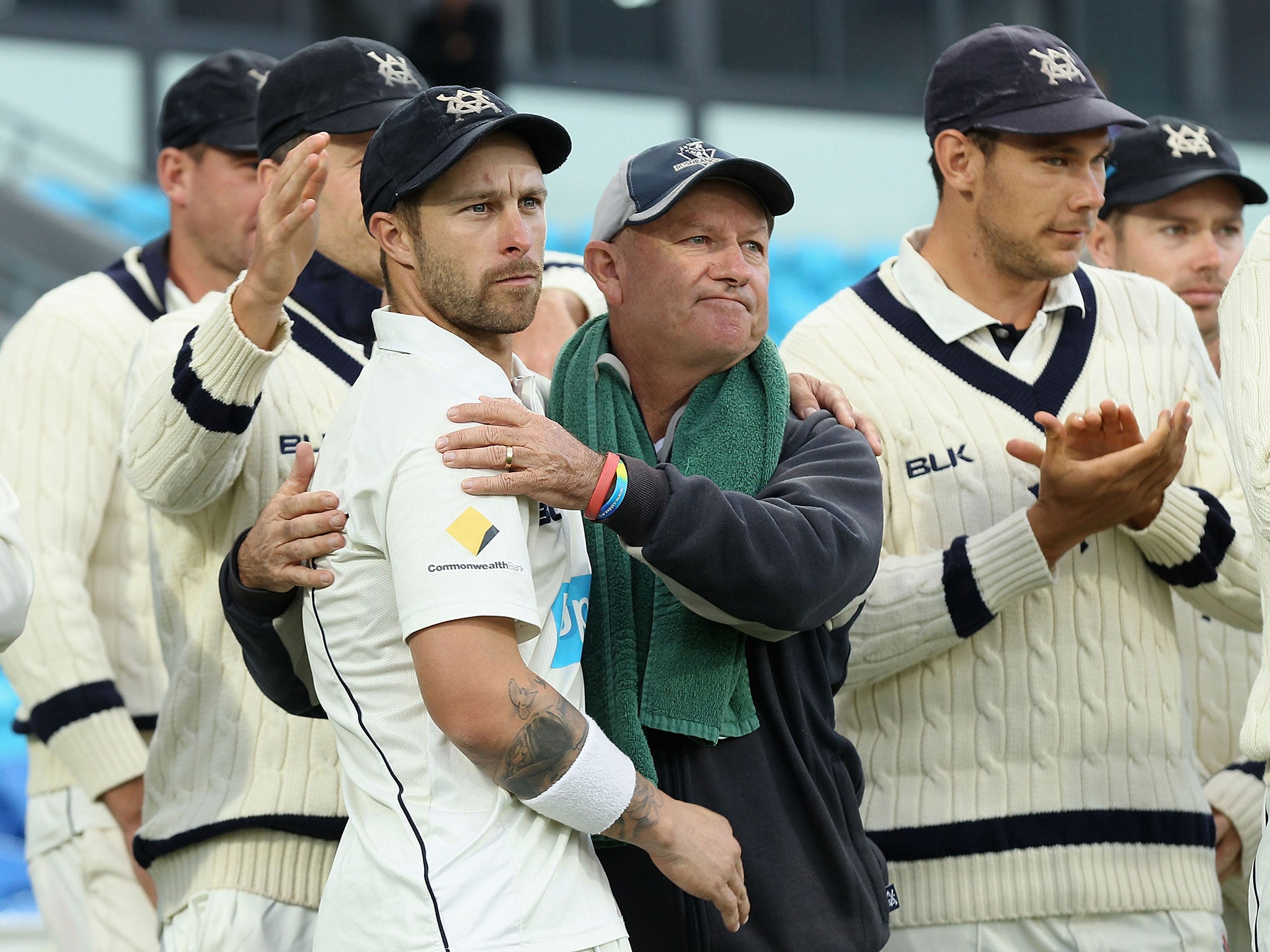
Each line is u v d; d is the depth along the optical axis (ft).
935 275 34.14
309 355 31.76
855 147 132.77
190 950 30.55
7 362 38.96
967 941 32.01
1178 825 32.63
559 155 25.45
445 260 24.48
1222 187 43.04
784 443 28.22
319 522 24.25
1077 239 32.73
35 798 40.16
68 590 37.19
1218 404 35.45
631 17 128.47
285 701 27.84
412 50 107.86
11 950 56.29
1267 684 24.75
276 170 32.65
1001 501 32.73
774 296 129.29
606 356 28.35
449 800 23.07
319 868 30.96
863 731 33.17
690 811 24.34
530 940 22.57
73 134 116.67
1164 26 138.92
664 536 24.38
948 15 134.41
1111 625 32.73
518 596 22.75
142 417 29.25
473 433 23.25
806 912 26.58
